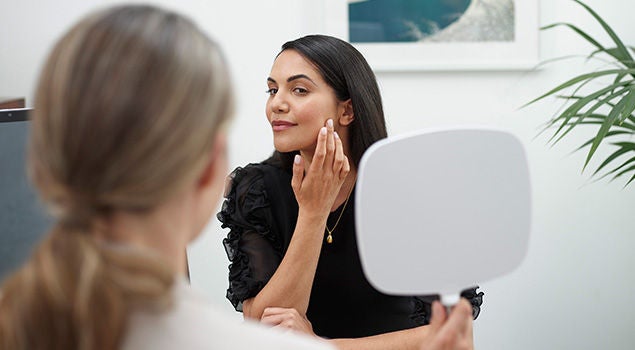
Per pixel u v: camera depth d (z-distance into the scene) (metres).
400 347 1.64
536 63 2.57
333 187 1.58
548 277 2.68
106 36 0.65
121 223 0.67
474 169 0.86
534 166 2.62
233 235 1.79
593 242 2.66
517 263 0.89
